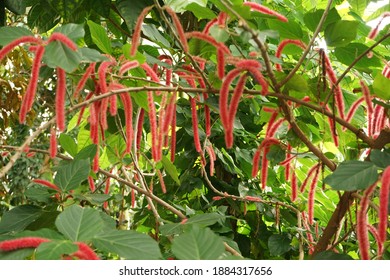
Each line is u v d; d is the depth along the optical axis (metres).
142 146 3.44
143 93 2.45
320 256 2.22
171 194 3.52
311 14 2.41
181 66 2.60
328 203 3.54
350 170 2.01
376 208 2.01
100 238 1.84
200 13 2.43
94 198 2.43
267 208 3.45
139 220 3.51
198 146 2.48
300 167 3.59
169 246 2.64
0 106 4.13
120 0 2.87
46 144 7.36
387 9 2.85
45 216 2.31
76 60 1.99
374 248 2.96
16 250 1.79
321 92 2.53
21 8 3.27
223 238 2.57
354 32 2.30
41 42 2.03
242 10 2.12
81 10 3.10
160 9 2.10
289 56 3.53
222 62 2.15
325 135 3.17
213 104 2.52
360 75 3.08
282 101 2.35
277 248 3.10
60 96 2.05
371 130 2.47
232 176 3.65
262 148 2.55
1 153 2.81
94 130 2.38
